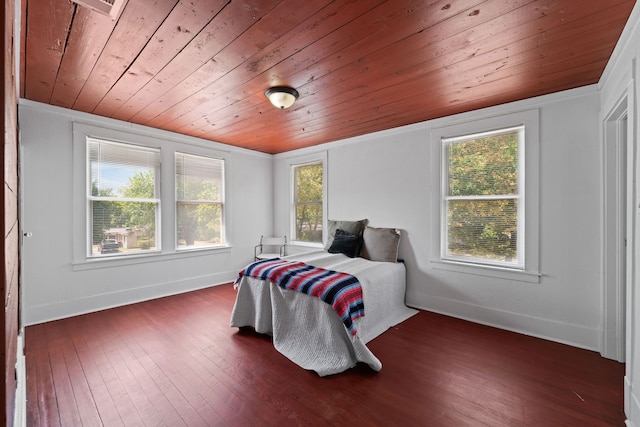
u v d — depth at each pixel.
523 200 2.91
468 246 3.29
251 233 5.06
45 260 3.06
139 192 3.74
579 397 1.89
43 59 2.05
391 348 2.57
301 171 5.04
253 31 1.74
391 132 3.84
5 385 0.68
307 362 2.29
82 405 1.81
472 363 2.32
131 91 2.61
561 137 2.68
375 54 2.00
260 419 1.71
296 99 2.79
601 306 2.47
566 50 1.96
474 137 3.23
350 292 2.49
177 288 4.10
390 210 3.88
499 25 1.69
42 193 3.04
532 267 2.83
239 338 2.76
